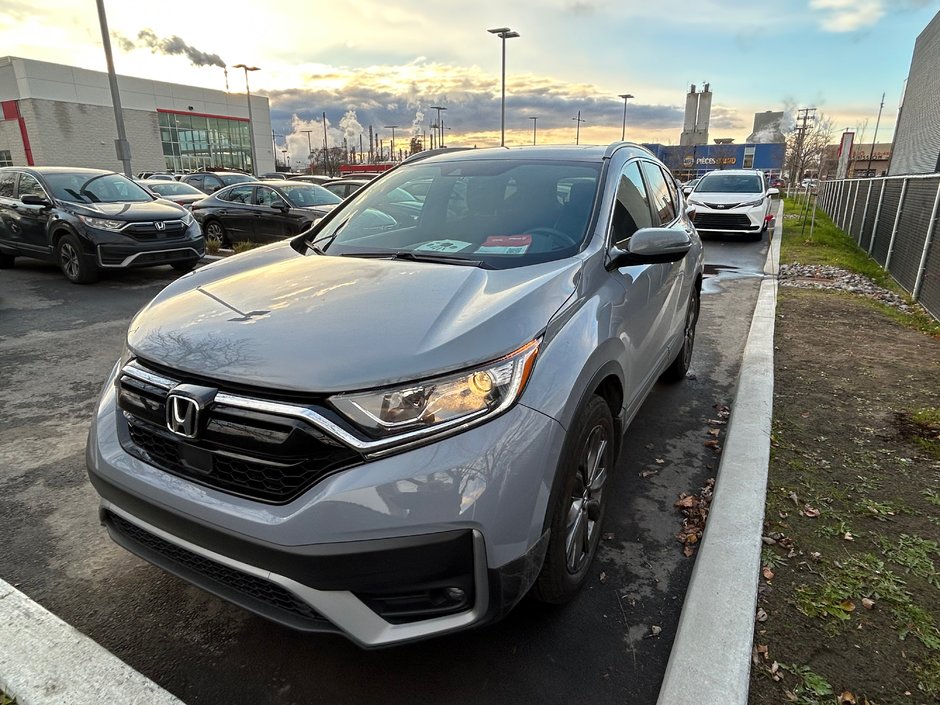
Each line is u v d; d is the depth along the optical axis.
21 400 4.68
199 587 2.01
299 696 2.05
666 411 4.39
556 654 2.21
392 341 1.90
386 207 3.35
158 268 10.88
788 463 3.37
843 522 2.81
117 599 2.53
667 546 2.84
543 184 3.16
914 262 8.56
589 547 2.52
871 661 2.04
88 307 7.78
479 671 2.14
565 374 2.07
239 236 12.34
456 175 3.40
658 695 2.03
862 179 14.74
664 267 3.48
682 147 61.53
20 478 3.50
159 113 45.06
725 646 2.07
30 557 2.79
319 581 1.74
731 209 14.25
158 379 2.00
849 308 7.29
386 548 1.72
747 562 2.49
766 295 7.87
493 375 1.86
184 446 1.94
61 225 8.99
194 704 2.03
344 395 1.75
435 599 1.85
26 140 39.03
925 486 3.13
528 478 1.87
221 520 1.84
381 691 2.07
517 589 1.89
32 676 2.04
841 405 4.18
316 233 3.43
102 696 1.96
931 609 2.27
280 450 1.77
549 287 2.29
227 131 50.75
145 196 10.14
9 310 7.59
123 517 2.12
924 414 3.95
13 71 37.91
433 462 1.75
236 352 1.92
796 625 2.20
